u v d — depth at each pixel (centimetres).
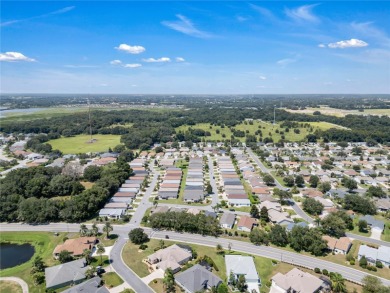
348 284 9425
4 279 9738
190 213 13450
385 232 13012
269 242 12025
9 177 17238
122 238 12300
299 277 9281
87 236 12238
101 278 9594
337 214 13638
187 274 9425
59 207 14075
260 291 9100
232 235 12588
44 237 12538
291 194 17112
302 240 11456
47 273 9719
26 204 13862
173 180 19550
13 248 11888
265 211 14012
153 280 9544
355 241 12238
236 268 9900
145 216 13962
